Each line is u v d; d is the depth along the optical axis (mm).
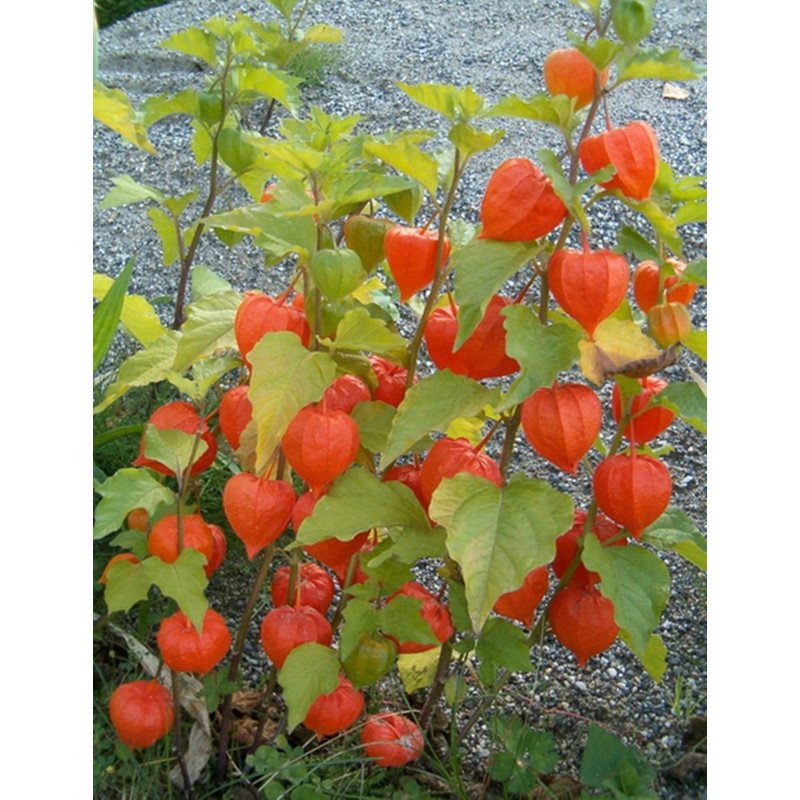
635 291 948
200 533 952
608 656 1191
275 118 1966
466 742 1090
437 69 2141
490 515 839
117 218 1767
